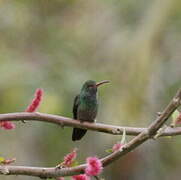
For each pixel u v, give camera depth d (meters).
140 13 13.93
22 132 14.20
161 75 13.77
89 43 14.75
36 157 14.15
